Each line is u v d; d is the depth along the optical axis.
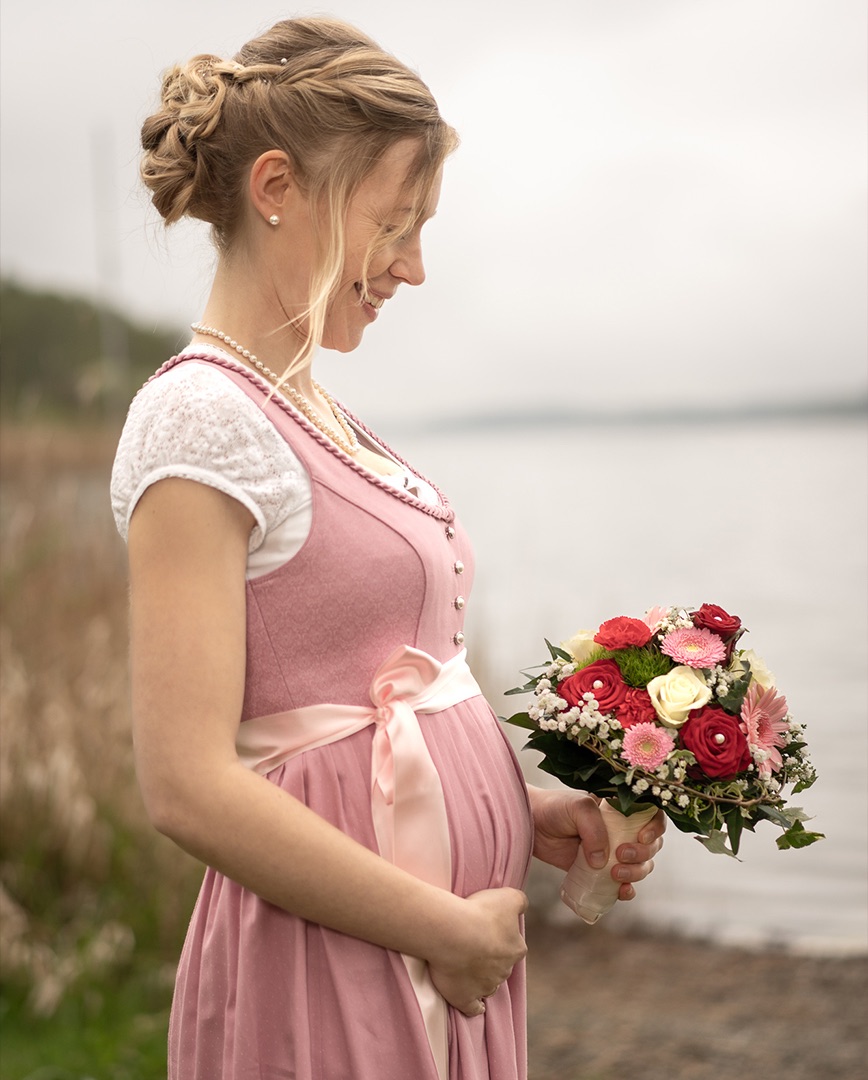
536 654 5.76
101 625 4.46
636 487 28.83
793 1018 3.69
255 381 1.47
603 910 1.77
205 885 1.63
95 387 5.30
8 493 5.09
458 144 1.58
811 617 10.05
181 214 1.57
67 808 3.87
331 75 1.50
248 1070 1.45
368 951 1.45
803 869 4.87
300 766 1.47
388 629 1.51
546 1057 3.52
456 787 1.56
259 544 1.43
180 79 1.59
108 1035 3.37
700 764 1.57
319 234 1.50
